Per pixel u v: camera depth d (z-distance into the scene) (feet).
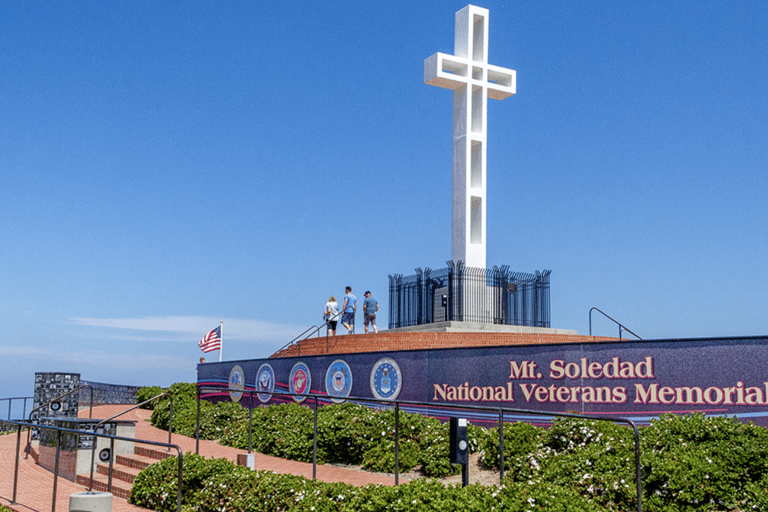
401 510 27.17
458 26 76.89
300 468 42.27
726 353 41.52
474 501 27.04
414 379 52.60
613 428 37.01
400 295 73.56
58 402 65.92
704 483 30.40
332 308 75.15
